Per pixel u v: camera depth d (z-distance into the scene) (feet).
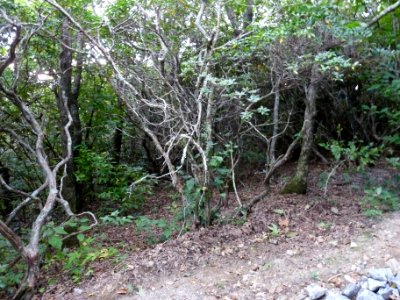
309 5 14.62
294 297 10.30
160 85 16.19
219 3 15.43
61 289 11.75
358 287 10.10
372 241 12.73
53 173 13.47
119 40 17.84
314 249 12.65
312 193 18.04
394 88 17.33
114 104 26.27
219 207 15.57
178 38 18.10
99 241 16.70
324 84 20.13
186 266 12.36
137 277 11.91
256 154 22.72
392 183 17.66
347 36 15.07
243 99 16.71
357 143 22.50
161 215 20.12
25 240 16.61
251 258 12.55
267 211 16.02
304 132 18.11
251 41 15.03
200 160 15.58
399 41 20.11
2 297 11.35
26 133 22.25
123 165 25.29
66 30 18.94
